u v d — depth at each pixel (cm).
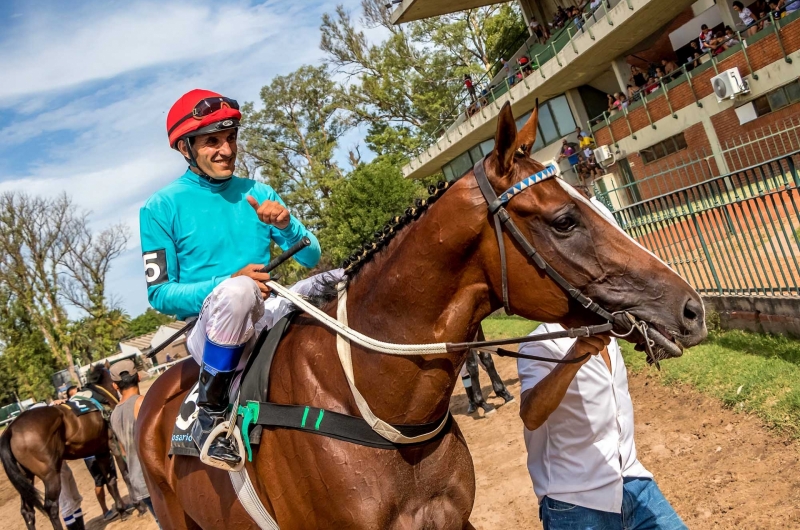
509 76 2462
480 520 507
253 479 265
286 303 297
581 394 268
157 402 349
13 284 4078
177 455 315
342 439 237
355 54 4066
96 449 915
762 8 1596
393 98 4147
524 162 232
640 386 669
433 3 2553
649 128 1928
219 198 319
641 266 215
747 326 682
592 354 236
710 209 707
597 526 270
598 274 217
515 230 222
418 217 246
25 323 4206
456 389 977
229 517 282
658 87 1852
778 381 522
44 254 4150
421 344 235
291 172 4619
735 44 1581
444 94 3953
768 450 447
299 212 4381
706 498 421
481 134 2644
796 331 608
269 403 256
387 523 232
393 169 2461
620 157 2098
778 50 1447
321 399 247
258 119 4491
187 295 295
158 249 308
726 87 1569
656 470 484
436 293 234
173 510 344
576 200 222
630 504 276
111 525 927
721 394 553
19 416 848
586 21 2058
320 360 254
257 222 326
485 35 3853
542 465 284
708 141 1728
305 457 242
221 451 257
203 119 300
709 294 743
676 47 1961
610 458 271
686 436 520
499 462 613
